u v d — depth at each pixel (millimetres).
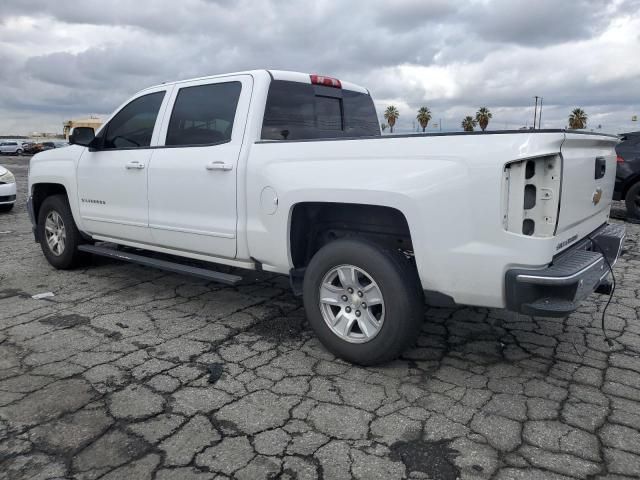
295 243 3795
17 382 3301
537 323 4285
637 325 4215
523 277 2822
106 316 4512
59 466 2480
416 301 3258
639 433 2729
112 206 5074
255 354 3727
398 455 2553
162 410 2971
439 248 3033
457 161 2928
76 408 2990
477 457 2535
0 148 50688
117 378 3355
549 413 2924
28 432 2756
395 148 3174
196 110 4422
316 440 2680
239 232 3975
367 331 3406
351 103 4953
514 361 3596
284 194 3615
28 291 5246
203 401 3070
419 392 3168
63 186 5770
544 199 2852
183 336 4062
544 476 2398
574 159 3070
